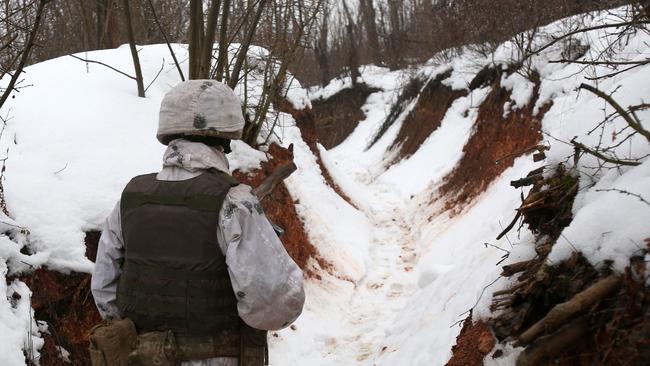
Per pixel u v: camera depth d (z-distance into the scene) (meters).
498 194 7.05
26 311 3.73
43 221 4.18
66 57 6.59
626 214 2.46
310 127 9.13
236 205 2.24
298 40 6.41
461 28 13.47
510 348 2.72
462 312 3.88
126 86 6.07
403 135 15.72
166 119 2.39
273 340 5.08
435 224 8.57
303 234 6.84
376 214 10.66
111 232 2.52
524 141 7.92
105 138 5.02
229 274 2.25
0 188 4.06
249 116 6.70
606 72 6.05
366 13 27.27
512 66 9.28
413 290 6.52
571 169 3.21
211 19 5.44
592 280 2.44
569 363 2.42
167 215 2.28
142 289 2.31
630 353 2.15
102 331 2.27
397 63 24.95
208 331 2.28
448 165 10.55
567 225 2.96
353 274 7.05
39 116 5.03
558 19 9.09
